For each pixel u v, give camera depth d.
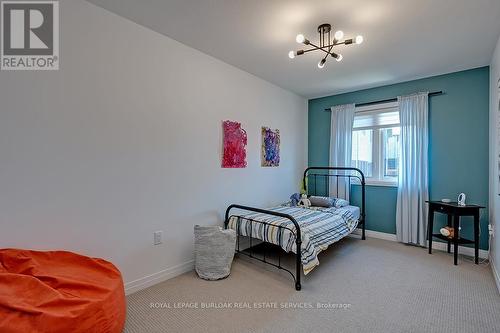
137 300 2.16
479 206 2.99
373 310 2.03
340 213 3.43
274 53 2.90
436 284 2.46
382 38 2.51
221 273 2.56
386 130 4.04
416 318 1.92
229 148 3.22
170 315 1.95
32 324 1.26
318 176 4.65
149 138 2.41
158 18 2.23
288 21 2.25
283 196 4.21
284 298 2.20
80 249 1.98
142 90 2.35
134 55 2.29
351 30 2.37
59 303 1.36
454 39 2.53
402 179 3.70
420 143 3.56
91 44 2.03
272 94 3.95
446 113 3.45
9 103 1.68
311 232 2.65
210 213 3.00
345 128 4.29
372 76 3.59
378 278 2.59
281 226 2.59
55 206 1.86
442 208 3.14
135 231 2.31
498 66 2.47
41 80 1.80
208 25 2.33
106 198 2.12
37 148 1.78
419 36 2.47
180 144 2.67
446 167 3.45
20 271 1.54
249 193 3.55
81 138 1.98
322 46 2.41
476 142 3.24
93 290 1.55
